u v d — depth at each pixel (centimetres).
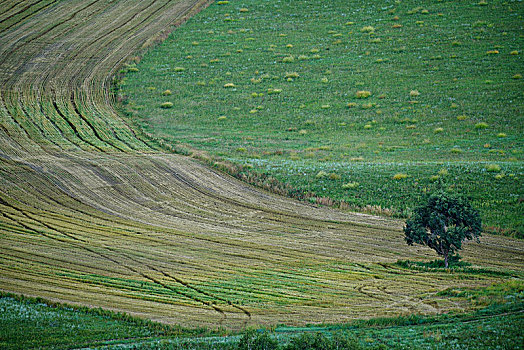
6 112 13975
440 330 5153
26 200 9238
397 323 5509
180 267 7225
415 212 7788
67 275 6825
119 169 10869
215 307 6116
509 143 12269
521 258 7594
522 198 9138
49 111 14350
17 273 6781
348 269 7269
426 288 6594
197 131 13912
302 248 7969
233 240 8206
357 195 9850
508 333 4831
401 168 10769
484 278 6875
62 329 5384
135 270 7081
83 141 12481
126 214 9012
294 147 12838
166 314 5919
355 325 5488
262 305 6172
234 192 10156
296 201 9825
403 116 14300
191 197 9856
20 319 5528
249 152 12425
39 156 11281
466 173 10225
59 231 8200
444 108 14462
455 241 7288
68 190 9756
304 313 5947
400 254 7800
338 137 13412
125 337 5281
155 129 13888
